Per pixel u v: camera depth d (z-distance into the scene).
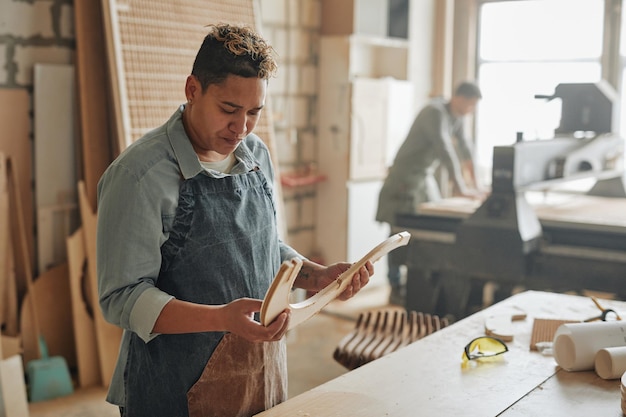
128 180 1.49
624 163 5.24
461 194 4.55
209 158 1.65
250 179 1.68
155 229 1.50
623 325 1.79
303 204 5.39
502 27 5.92
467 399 1.58
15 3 3.56
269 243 1.73
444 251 3.91
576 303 2.38
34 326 3.58
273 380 1.73
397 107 5.62
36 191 3.71
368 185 5.48
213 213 1.58
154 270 1.52
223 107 1.48
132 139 3.61
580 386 1.66
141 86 3.68
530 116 5.79
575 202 4.24
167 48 3.83
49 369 3.49
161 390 1.61
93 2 3.72
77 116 3.81
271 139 4.50
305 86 5.32
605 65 5.44
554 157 3.71
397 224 4.09
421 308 4.06
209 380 1.61
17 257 3.66
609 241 3.47
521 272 3.53
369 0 5.32
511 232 3.48
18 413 3.10
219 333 1.62
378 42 5.44
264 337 1.38
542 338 1.98
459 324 2.14
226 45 1.44
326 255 5.48
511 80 5.91
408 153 4.93
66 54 3.79
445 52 6.14
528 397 1.60
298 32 5.21
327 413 1.51
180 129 1.57
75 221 3.87
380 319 2.78
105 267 1.50
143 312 1.44
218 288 1.60
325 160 5.41
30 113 3.68
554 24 5.65
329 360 4.04
